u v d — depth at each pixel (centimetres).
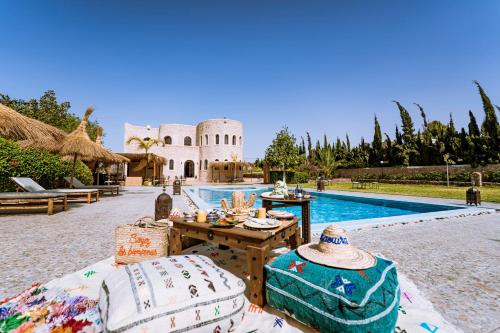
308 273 198
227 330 188
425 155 2317
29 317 197
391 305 176
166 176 3272
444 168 2092
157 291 174
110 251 385
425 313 221
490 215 762
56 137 796
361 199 1305
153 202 1059
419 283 291
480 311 231
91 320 194
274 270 218
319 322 181
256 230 255
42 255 364
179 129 3747
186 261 226
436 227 593
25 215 718
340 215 1092
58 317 197
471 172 1875
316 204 1375
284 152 2658
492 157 1853
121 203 1022
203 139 3475
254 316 214
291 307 201
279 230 266
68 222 614
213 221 284
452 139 2133
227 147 3391
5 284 269
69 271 306
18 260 343
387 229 570
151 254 318
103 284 201
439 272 324
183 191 1742
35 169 1051
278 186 480
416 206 1046
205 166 3416
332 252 215
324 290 181
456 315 224
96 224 590
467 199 936
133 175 3136
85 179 1597
